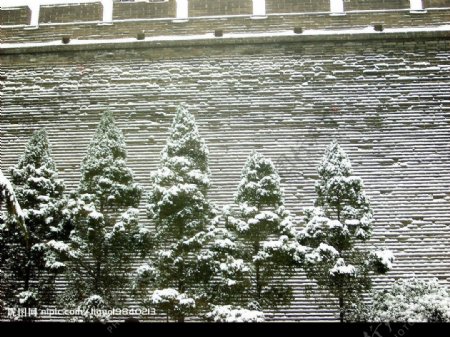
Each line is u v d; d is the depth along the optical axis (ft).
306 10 67.21
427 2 67.00
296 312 53.26
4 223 49.47
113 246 49.08
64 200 51.57
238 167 60.64
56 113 65.21
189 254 52.03
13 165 63.46
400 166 59.41
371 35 64.69
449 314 41.78
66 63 67.26
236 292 46.03
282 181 59.57
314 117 62.08
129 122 63.82
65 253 48.39
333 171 49.06
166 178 48.80
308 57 64.75
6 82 67.05
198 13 68.44
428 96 62.18
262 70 64.54
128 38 67.77
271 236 52.85
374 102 62.23
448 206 57.36
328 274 46.16
